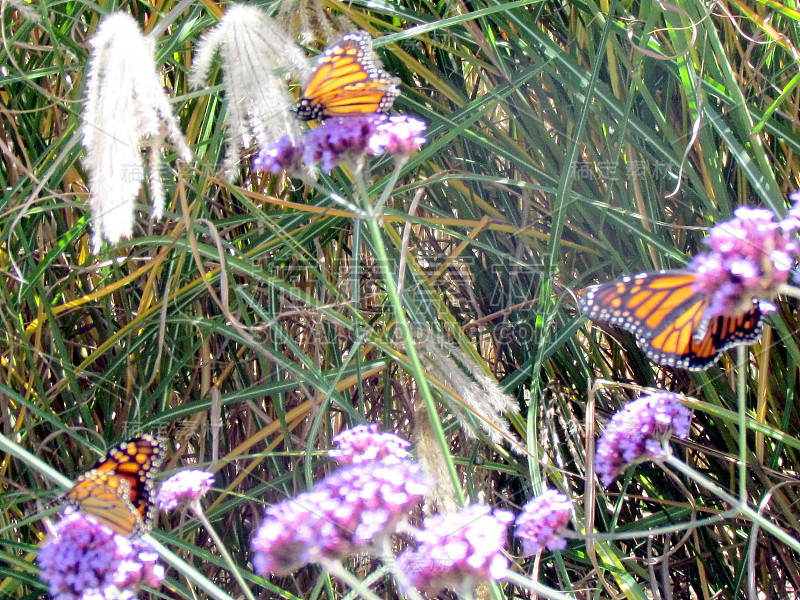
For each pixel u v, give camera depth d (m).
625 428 0.97
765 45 1.14
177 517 1.22
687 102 1.10
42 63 1.18
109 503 0.92
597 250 1.20
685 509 1.16
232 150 0.94
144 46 0.88
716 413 1.08
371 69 0.95
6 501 1.15
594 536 0.96
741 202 1.14
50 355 1.18
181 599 1.20
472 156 1.23
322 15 1.05
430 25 1.04
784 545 1.14
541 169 1.16
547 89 1.19
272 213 1.21
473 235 1.16
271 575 1.21
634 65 1.11
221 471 1.24
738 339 0.92
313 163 0.95
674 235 1.18
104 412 1.22
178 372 1.22
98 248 0.89
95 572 0.91
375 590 1.18
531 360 1.15
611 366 1.24
